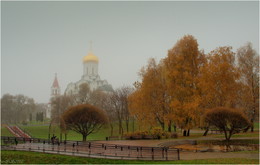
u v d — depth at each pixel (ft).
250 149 99.55
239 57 155.12
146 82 143.33
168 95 143.23
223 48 138.10
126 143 113.80
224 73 130.62
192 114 122.72
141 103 141.90
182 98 131.23
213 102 132.05
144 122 142.82
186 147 106.73
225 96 130.31
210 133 167.32
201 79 129.18
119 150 86.99
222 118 116.47
